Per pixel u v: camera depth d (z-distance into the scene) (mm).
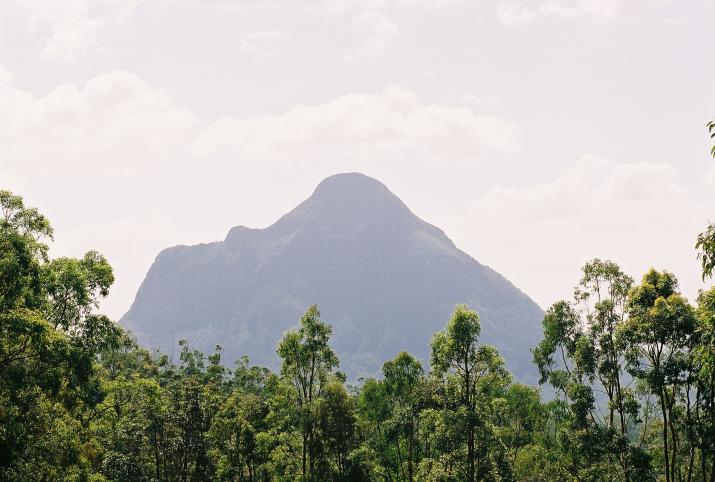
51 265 39406
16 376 32406
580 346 49375
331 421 54062
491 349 48250
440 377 51906
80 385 39406
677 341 42250
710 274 21219
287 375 56375
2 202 36406
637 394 49125
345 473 53812
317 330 55688
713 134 19484
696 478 49281
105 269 42375
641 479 46344
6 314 31328
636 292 45781
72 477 37531
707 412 43219
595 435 47969
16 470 32281
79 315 41656
